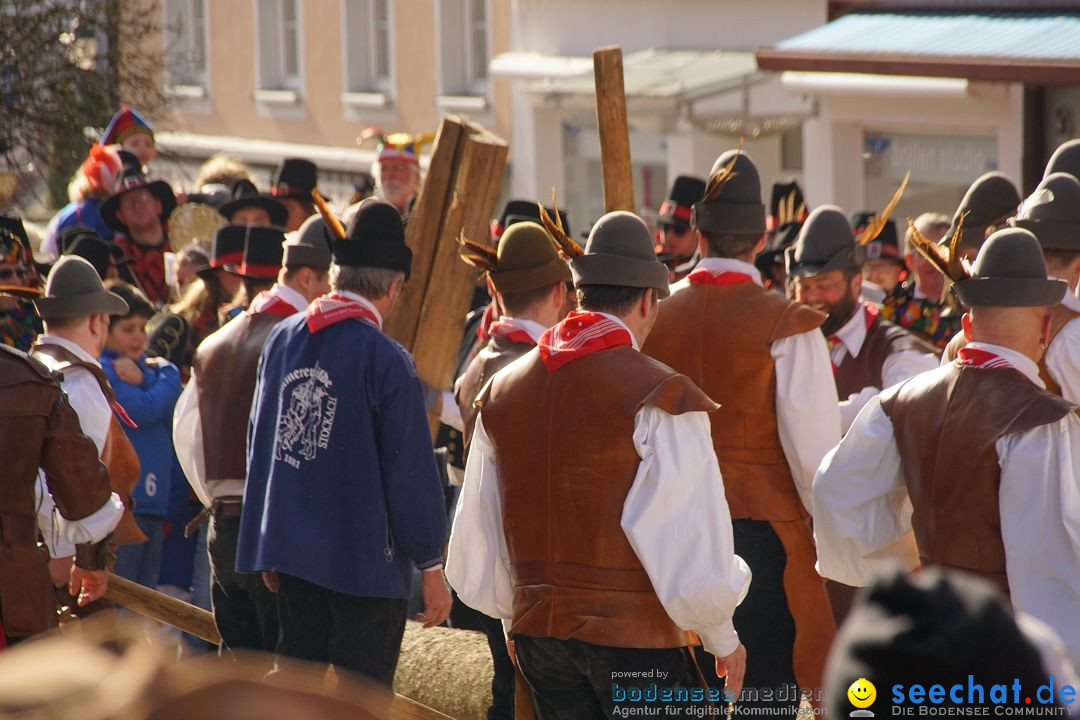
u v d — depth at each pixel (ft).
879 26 157.17
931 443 42.73
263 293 60.59
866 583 45.83
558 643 42.52
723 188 53.06
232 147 273.75
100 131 190.80
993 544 41.55
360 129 249.14
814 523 46.55
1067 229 49.73
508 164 222.69
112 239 103.45
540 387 42.88
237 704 14.93
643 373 41.42
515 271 53.62
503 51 222.69
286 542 50.70
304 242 59.88
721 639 41.68
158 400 74.08
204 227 103.30
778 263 81.87
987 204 59.82
